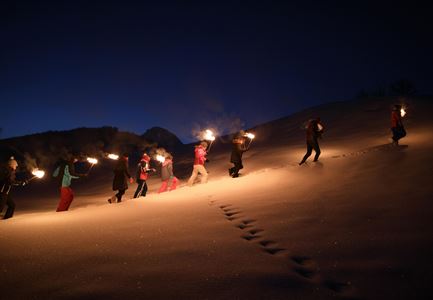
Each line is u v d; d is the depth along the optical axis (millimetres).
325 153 14492
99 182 20078
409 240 4438
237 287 3486
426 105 21750
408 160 9234
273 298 3281
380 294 3355
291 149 17281
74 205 13078
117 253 4621
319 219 5680
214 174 15250
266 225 5641
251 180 10359
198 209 7324
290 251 4484
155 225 6047
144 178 11781
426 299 3221
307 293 3373
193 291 3436
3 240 5520
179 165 20672
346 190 7387
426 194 6219
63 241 5328
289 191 8125
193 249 4629
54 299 3400
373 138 16500
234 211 6801
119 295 3408
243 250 4512
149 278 3762
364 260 4051
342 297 3311
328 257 4211
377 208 5883
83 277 3885
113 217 7020
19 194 18422
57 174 9469
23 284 3803
